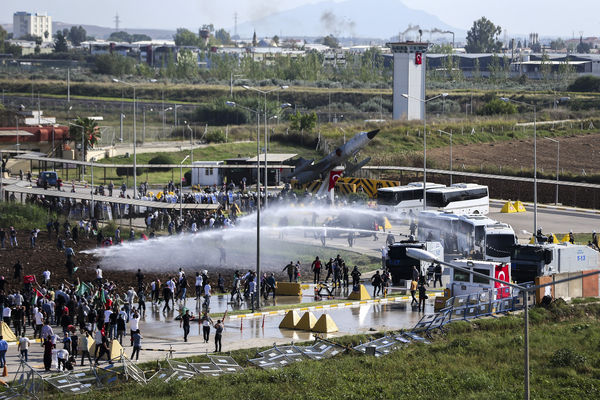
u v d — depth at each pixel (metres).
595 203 122.44
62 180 139.00
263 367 50.69
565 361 53.50
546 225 104.12
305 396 45.28
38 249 88.00
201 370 49.41
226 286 75.25
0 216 99.69
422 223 90.38
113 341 51.91
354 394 45.94
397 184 112.19
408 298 70.12
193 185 133.38
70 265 77.00
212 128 194.88
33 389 44.47
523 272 70.88
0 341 48.31
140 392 45.25
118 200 101.31
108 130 198.12
